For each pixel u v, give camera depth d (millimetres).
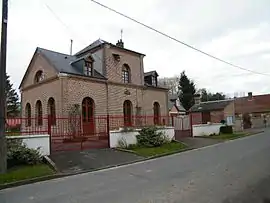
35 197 6898
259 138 21078
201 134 24594
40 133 13266
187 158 12344
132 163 12180
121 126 18234
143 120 21812
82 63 22031
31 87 24125
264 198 5664
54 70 21125
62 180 9125
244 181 7156
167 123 22547
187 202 5559
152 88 27609
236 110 55594
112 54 24266
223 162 10375
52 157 12133
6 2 10078
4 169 9594
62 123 18969
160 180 7855
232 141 20312
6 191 7930
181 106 54062
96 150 14188
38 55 23547
